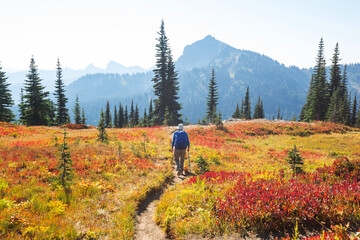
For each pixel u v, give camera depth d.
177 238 4.37
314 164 11.22
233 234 4.17
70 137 18.58
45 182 7.50
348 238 3.07
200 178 7.88
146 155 12.89
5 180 6.95
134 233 4.80
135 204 6.19
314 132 30.44
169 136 23.81
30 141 16.03
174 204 5.74
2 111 46.47
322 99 50.66
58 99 53.31
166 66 56.50
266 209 4.38
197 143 20.72
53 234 4.25
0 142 15.20
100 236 4.49
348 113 63.69
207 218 4.71
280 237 3.93
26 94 47.50
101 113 16.34
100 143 15.04
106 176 8.53
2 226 4.27
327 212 4.21
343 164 7.39
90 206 5.82
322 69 51.66
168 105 55.41
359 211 4.21
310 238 3.32
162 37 55.78
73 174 8.12
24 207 5.32
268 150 18.92
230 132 29.75
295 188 5.31
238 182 6.57
